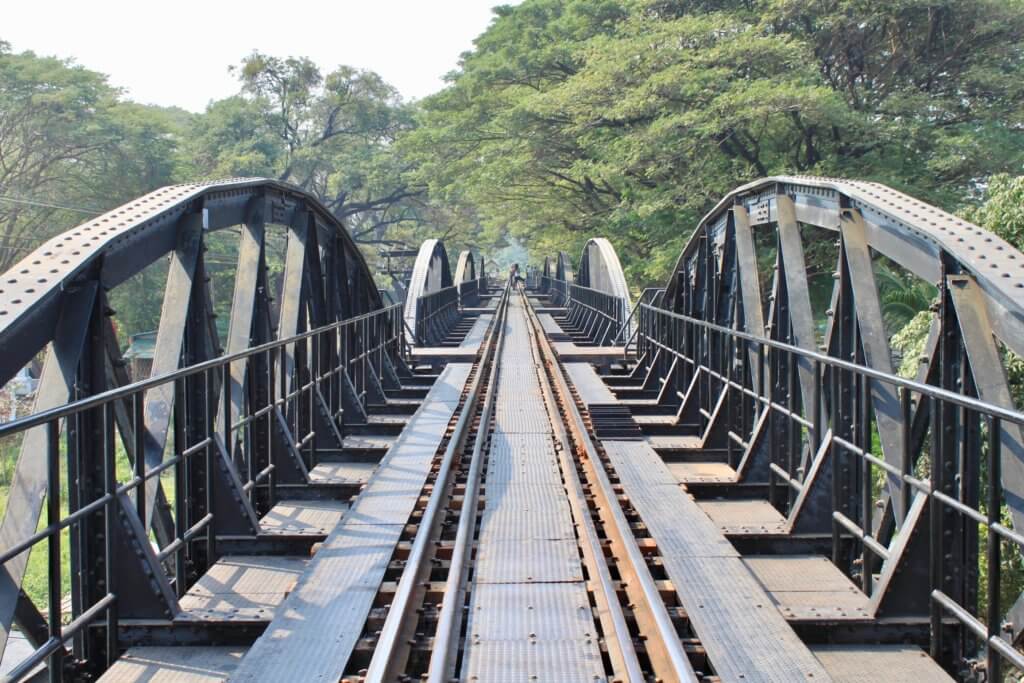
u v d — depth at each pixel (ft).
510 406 38.04
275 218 30.63
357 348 42.32
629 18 108.88
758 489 26.96
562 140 116.98
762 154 96.27
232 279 170.81
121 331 144.77
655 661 13.76
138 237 20.15
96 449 16.96
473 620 15.08
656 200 94.84
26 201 121.29
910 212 19.39
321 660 13.67
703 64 89.66
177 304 21.98
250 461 25.49
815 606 17.49
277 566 20.79
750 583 16.89
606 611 15.40
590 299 94.53
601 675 13.14
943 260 17.38
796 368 26.16
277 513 24.77
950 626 15.90
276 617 15.25
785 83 82.28
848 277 22.79
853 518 21.90
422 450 28.43
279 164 208.03
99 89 139.74
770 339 26.73
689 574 17.39
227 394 22.40
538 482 24.50
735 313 32.22
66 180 136.36
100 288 17.49
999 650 13.26
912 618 16.43
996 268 16.03
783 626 14.97
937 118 91.91
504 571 17.38
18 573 15.02
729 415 31.42
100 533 16.85
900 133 83.35
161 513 21.62
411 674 14.35
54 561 13.50
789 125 88.33
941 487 15.79
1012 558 31.42
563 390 38.93
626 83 96.53
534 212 133.80
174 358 21.25
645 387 46.29
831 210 24.04
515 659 13.65
